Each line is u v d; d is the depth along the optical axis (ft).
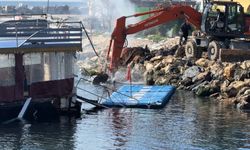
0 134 162.91
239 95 214.28
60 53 188.44
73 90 191.52
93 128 171.42
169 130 170.50
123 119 183.93
